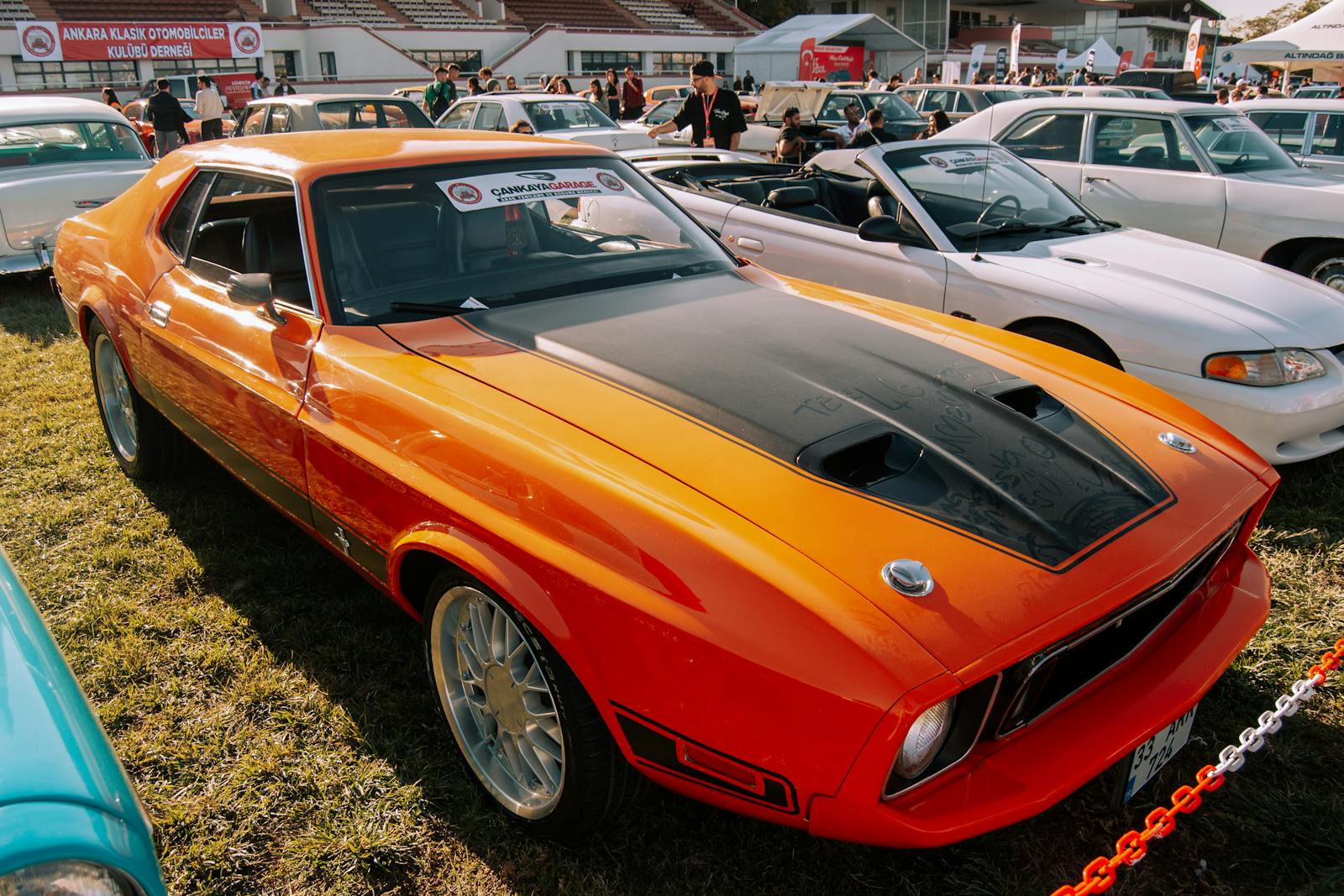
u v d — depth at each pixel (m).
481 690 2.28
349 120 11.94
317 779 2.40
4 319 6.82
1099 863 1.79
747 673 1.67
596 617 1.83
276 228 2.88
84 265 3.96
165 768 2.45
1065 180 7.41
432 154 3.07
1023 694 1.76
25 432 4.62
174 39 26.42
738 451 2.02
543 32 33.09
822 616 1.64
